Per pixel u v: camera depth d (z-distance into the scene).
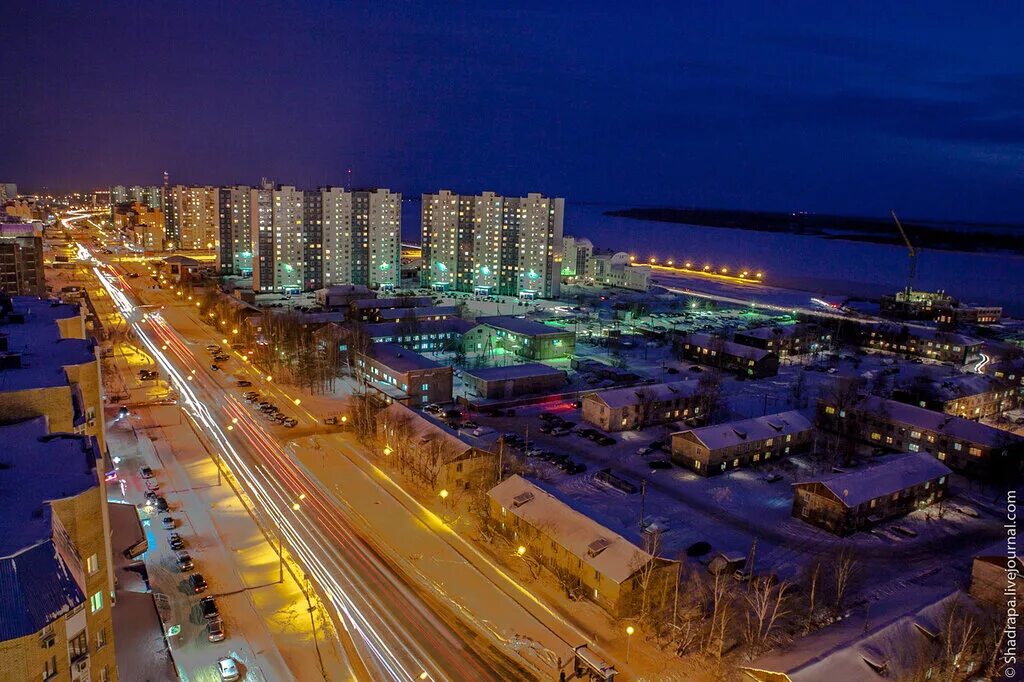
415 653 61.72
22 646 36.22
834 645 56.91
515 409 133.75
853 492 88.88
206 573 73.25
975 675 58.12
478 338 177.75
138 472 97.88
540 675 59.44
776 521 91.50
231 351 170.88
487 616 67.44
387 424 106.69
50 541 39.75
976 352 186.00
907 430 115.75
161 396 132.62
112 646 47.34
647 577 66.69
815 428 117.19
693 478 104.44
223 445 109.44
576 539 72.75
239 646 61.88
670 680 59.34
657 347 191.62
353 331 155.88
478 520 86.38
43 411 57.59
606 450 114.50
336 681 57.78
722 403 135.62
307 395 136.50
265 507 88.62
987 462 105.44
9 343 72.00
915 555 83.62
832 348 195.50
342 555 77.69
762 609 66.12
